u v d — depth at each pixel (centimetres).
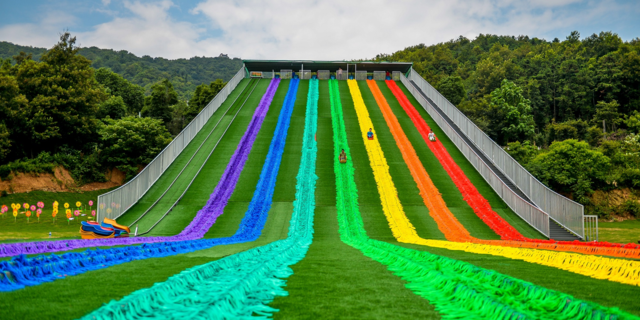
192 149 5216
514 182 4350
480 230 3484
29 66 6197
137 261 1296
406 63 8875
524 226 3659
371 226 3544
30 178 5628
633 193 6331
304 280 965
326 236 3228
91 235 2780
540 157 6769
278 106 6869
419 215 3812
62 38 6644
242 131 5794
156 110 9675
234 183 4441
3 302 655
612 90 11794
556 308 680
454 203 4088
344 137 5747
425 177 4650
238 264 1180
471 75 17425
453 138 5638
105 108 8569
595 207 6041
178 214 3794
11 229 3644
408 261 1227
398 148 5431
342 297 771
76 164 6238
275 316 628
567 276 1103
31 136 5853
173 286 738
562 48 19975
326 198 4169
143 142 6750
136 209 3894
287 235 3278
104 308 557
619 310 626
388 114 6675
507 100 9956
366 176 4672
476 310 674
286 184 4462
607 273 1136
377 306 700
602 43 16588
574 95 12200
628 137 8225
